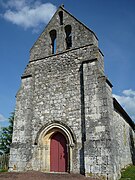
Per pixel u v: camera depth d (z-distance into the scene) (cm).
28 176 1129
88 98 1403
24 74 1747
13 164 1490
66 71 1603
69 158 1373
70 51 1648
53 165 1477
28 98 1636
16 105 1658
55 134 1543
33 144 1521
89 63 1488
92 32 1612
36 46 1830
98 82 1406
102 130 1288
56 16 1858
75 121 1436
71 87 1538
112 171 1195
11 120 2888
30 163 1471
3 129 2848
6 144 2791
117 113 1783
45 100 1606
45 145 1514
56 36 1780
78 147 1367
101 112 1330
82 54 1583
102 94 1366
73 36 1680
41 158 1473
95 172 1221
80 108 1450
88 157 1266
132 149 2209
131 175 1351
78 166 1326
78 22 1706
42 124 1552
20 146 1516
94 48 1547
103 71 1548
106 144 1244
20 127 1577
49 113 1555
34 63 1772
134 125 2459
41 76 1700
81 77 1524
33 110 1623
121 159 1652
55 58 1697
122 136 1845
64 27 1773
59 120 1494
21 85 1712
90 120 1348
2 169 1675
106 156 1222
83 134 1377
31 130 1565
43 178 1090
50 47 1820
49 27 1848
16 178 1084
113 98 1509
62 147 1492
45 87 1645
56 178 1109
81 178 1162
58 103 1546
